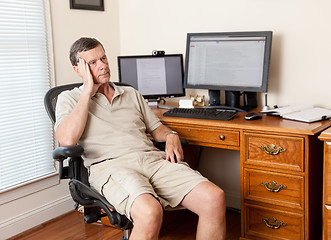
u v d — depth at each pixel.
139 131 2.11
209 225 1.79
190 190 1.82
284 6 2.42
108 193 1.80
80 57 1.98
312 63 2.38
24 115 2.52
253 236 2.17
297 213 2.00
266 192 2.08
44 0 2.58
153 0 2.93
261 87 2.36
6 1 2.37
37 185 2.60
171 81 2.72
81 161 1.97
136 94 2.22
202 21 2.73
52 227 2.59
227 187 2.81
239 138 2.12
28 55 2.52
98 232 2.50
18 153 2.49
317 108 2.27
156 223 1.65
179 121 2.29
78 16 2.82
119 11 3.12
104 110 2.04
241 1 2.56
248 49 2.38
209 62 2.53
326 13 2.30
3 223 2.43
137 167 1.93
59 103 1.98
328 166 1.80
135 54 3.09
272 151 2.01
